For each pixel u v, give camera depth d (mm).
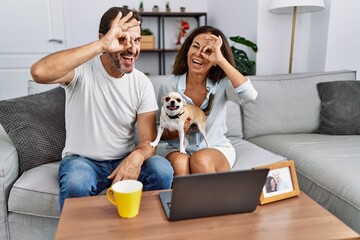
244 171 828
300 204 950
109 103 1272
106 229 801
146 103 1353
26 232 1294
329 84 2012
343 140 1796
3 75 3740
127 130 1352
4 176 1239
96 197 985
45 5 3682
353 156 1500
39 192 1243
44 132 1475
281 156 1556
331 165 1404
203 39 1351
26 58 3754
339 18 2514
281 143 1786
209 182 812
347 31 2549
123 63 1185
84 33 3912
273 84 2021
